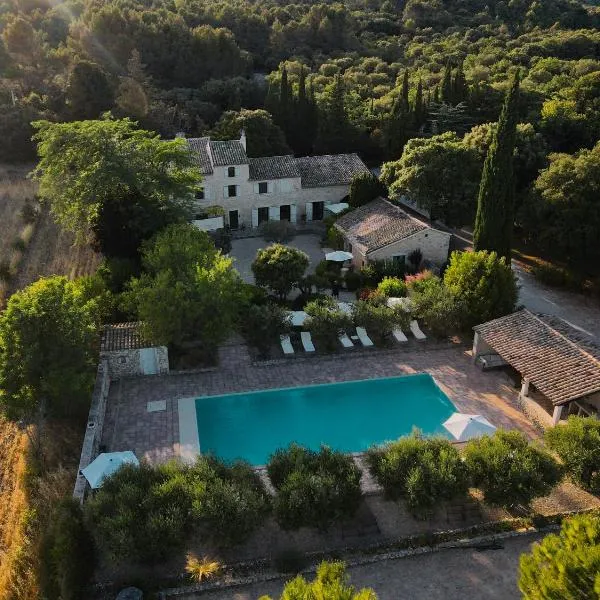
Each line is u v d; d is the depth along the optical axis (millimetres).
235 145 58406
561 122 61094
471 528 22172
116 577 20000
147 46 86750
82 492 22531
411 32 119750
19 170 66750
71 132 43812
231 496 19844
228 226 58656
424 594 19562
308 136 73938
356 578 20172
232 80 83938
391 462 21750
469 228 56000
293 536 21953
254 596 19453
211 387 32156
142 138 48000
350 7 135625
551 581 14148
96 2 97125
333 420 30062
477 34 112250
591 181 42844
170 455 26672
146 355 32656
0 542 22156
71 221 44469
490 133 52594
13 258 46094
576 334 31672
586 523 15297
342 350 35812
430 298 35750
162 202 44625
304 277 44938
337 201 61062
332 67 94500
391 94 81062
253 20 106562
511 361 30453
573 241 42750
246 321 34469
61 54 82438
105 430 28234
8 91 72688
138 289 33781
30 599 19594
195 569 19641
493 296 35125
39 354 25719
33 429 28250
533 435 28234
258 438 28594
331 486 20531
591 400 28281
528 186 50812
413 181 50719
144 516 19625
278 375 33375
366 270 44719
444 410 30812
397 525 22625
